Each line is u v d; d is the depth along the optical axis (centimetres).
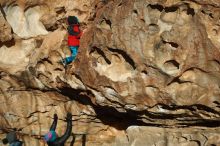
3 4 868
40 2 856
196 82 714
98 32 738
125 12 716
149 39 712
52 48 816
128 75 743
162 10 702
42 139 927
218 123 779
